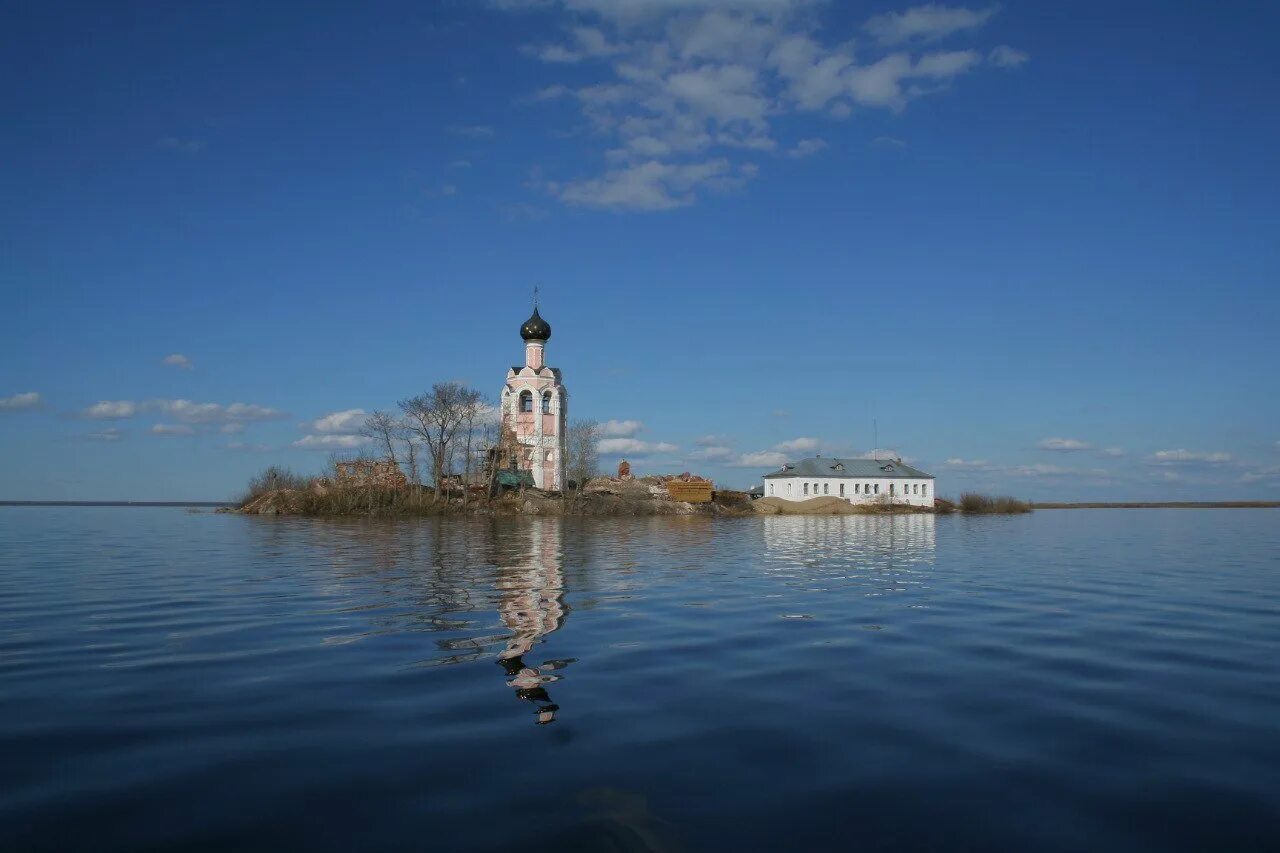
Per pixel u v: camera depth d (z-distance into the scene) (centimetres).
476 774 943
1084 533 7438
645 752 1021
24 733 1107
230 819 823
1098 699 1285
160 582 2881
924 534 7188
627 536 6238
